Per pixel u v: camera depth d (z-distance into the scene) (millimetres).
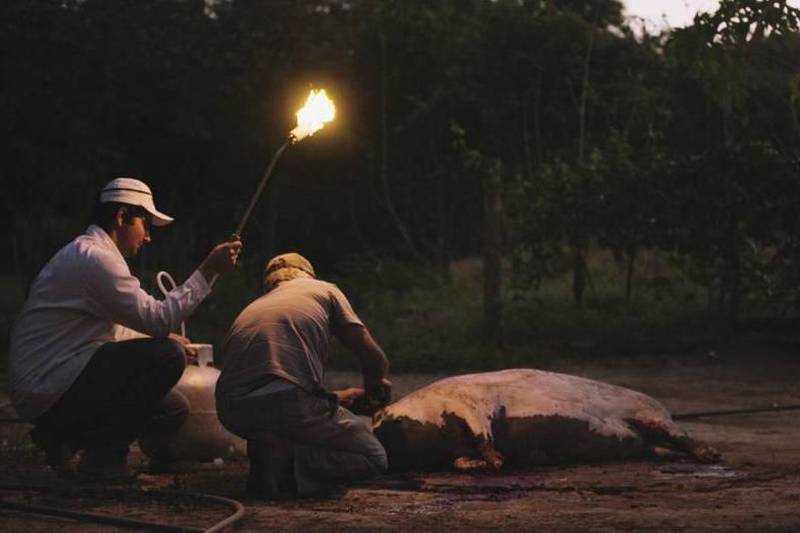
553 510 6031
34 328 6688
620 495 6441
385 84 21125
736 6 8383
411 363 14039
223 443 7500
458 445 7223
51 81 16094
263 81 18828
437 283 19438
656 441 7590
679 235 14867
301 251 22031
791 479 6898
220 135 18688
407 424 7172
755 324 15195
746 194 14406
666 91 18375
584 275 16484
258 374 6500
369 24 21266
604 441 7395
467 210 23781
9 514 6035
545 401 7359
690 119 18125
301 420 6492
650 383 12578
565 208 15258
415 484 6820
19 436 8836
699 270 15070
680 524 5602
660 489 6602
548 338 15375
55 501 6367
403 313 17469
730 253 14711
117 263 6629
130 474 6871
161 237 22438
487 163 16234
